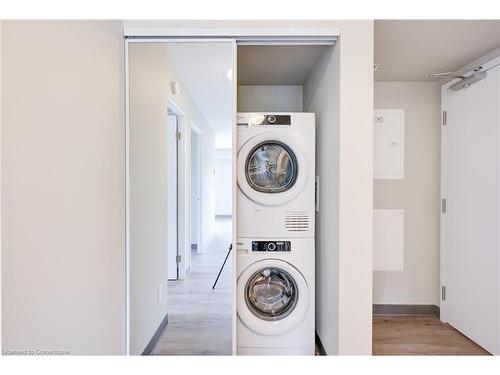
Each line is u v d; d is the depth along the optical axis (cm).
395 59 205
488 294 195
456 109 223
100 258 135
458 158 221
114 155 148
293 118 181
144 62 171
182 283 192
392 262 251
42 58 98
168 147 191
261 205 181
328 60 172
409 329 228
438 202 245
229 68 165
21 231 90
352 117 151
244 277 179
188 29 155
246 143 179
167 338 191
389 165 250
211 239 186
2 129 84
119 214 153
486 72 194
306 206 182
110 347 145
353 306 153
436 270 249
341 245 153
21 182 90
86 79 124
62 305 109
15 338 89
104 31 137
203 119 180
